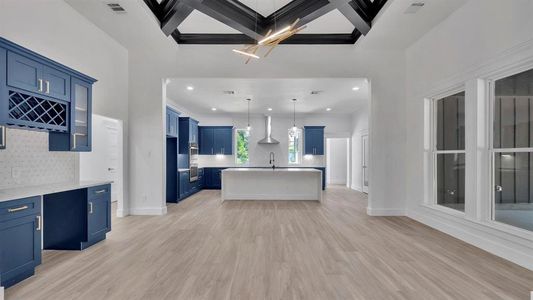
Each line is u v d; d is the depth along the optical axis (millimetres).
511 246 2861
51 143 3328
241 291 2275
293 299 2150
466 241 3500
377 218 4863
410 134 4895
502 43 2887
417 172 4672
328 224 4461
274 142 9359
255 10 4023
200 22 4527
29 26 3039
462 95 3820
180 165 7684
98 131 6418
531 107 2750
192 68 5102
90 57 4055
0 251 2262
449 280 2453
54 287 2340
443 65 3922
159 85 5082
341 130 9883
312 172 6906
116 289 2307
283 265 2807
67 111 3254
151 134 5074
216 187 9312
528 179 2812
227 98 7293
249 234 3900
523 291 2242
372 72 5070
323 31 4875
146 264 2832
